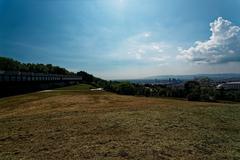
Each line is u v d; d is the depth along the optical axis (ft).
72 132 37.29
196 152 28.89
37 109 76.48
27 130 38.96
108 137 34.30
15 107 82.94
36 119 50.31
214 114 55.47
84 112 60.95
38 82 191.31
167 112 57.00
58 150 28.63
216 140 34.60
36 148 29.50
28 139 33.60
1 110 77.05
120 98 120.98
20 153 27.78
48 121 46.78
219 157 27.66
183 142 32.55
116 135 35.47
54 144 31.07
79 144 30.96
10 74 133.59
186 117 50.42
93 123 43.60
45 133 36.81
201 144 32.19
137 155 27.02
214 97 156.87
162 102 98.68
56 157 26.35
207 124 44.78
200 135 36.73
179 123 44.24
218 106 73.00
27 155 27.07
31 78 172.45
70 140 32.83
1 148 29.66
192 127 41.63
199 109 63.26
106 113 56.49
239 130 41.45
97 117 49.98
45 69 386.52
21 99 107.65
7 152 28.12
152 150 28.73
